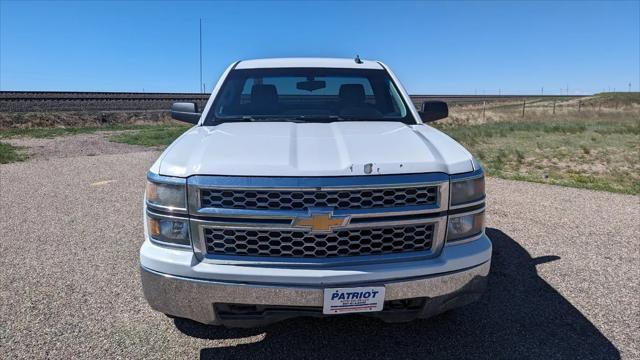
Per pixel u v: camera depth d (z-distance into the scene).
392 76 4.09
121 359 2.65
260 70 3.99
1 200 6.55
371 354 2.72
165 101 40.16
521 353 2.72
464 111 43.12
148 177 2.50
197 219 2.30
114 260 4.18
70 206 6.20
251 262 2.29
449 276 2.38
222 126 3.22
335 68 4.06
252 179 2.25
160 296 2.38
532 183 7.94
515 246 4.61
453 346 2.79
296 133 2.92
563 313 3.20
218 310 2.37
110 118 27.78
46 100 32.38
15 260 4.18
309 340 2.86
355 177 2.27
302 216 2.23
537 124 21.61
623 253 4.40
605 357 2.67
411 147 2.59
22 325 3.02
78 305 3.30
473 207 2.48
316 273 2.25
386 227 2.32
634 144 13.17
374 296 2.29
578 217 5.68
